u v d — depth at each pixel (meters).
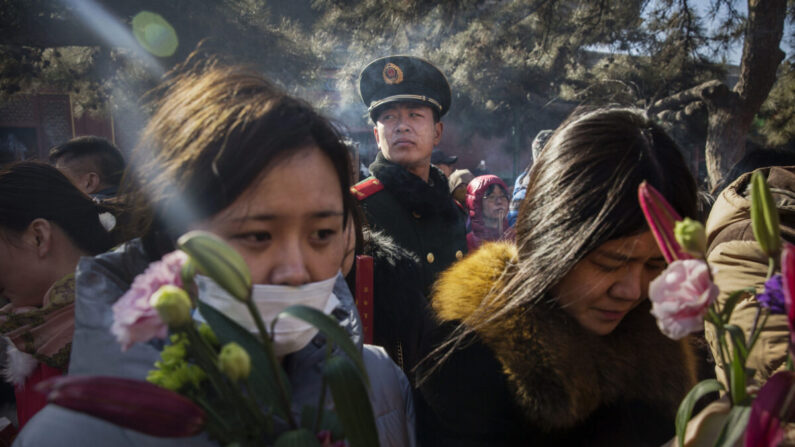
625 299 0.85
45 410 0.71
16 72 7.39
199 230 0.71
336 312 0.90
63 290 1.13
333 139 0.73
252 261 0.69
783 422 0.56
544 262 0.83
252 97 0.71
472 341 0.90
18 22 6.48
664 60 8.54
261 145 0.66
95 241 1.24
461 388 0.90
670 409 0.96
